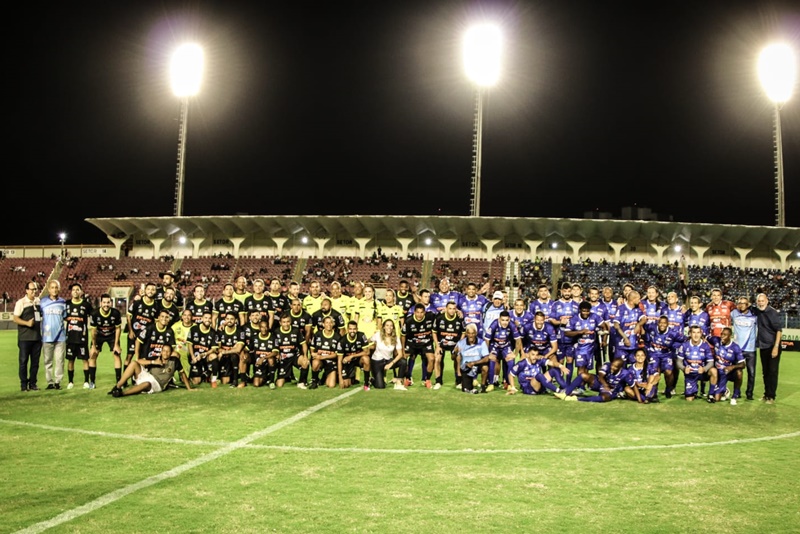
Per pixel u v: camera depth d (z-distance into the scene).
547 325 12.55
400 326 14.47
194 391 12.17
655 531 5.09
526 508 5.57
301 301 13.60
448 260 46.03
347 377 12.94
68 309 12.38
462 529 5.06
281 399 11.31
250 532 4.93
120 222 48.19
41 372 15.36
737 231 43.50
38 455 7.22
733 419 10.12
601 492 6.06
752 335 12.22
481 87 31.17
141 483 6.16
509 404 11.14
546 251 45.56
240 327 13.05
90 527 5.00
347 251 47.69
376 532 4.97
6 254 50.78
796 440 8.58
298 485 6.13
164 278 12.48
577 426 9.24
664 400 12.04
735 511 5.58
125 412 9.88
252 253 48.69
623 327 12.92
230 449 7.55
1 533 4.86
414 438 8.27
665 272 43.84
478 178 31.05
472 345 12.45
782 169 35.53
